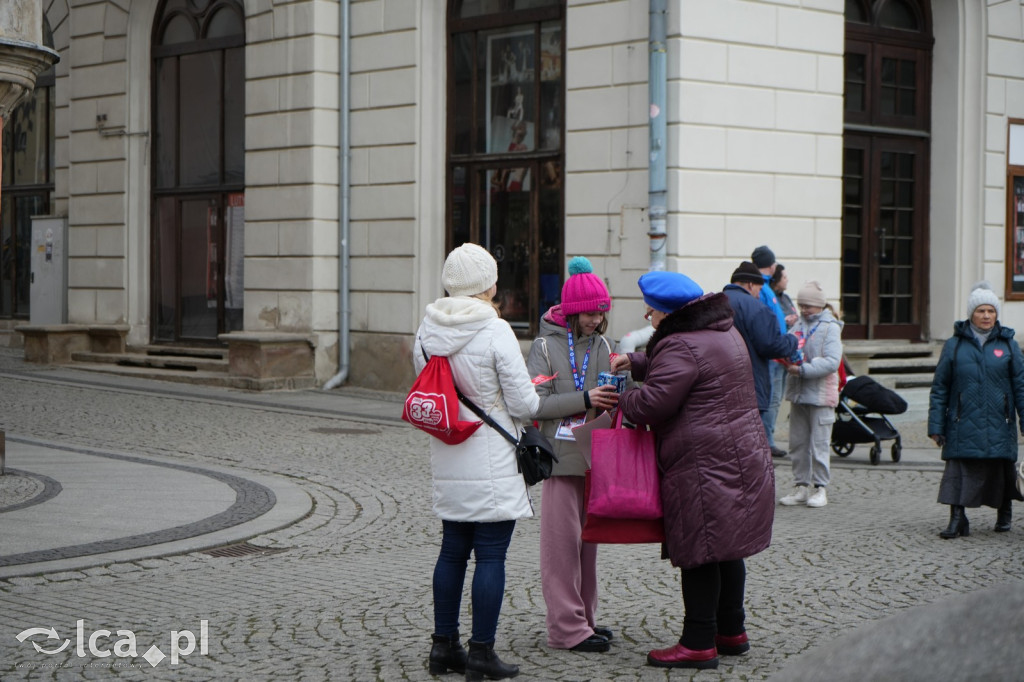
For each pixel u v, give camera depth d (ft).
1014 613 6.32
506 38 53.78
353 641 18.74
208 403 51.62
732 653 17.99
